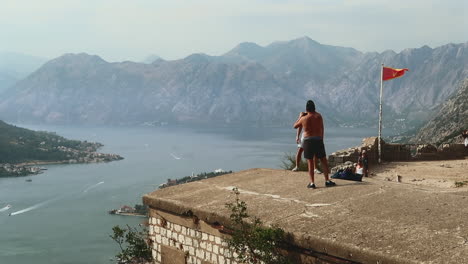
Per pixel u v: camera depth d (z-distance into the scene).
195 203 7.81
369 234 5.61
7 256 117.62
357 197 7.27
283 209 6.97
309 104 8.23
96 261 113.12
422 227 5.68
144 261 9.90
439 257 4.76
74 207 177.25
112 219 156.50
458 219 5.87
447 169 19.31
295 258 6.07
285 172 10.05
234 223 6.72
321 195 7.57
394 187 7.88
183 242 7.97
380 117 23.25
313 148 8.07
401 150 23.56
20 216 164.00
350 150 21.50
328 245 5.54
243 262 6.67
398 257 4.88
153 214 8.69
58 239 133.62
